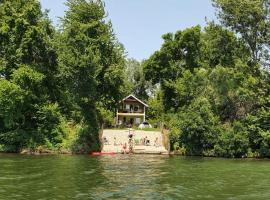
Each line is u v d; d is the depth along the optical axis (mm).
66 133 63594
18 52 63156
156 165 46250
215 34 76688
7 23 64562
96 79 66062
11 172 36594
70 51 64312
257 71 71750
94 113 67000
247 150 64125
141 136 71312
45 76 64188
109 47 68125
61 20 67750
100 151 62531
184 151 64750
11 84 60062
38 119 64375
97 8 68250
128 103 105938
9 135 61375
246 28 73312
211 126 64500
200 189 29844
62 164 44344
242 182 33875
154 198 25859
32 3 66250
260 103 68438
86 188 28969
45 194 26359
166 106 97688
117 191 28094
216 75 70500
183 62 96500
